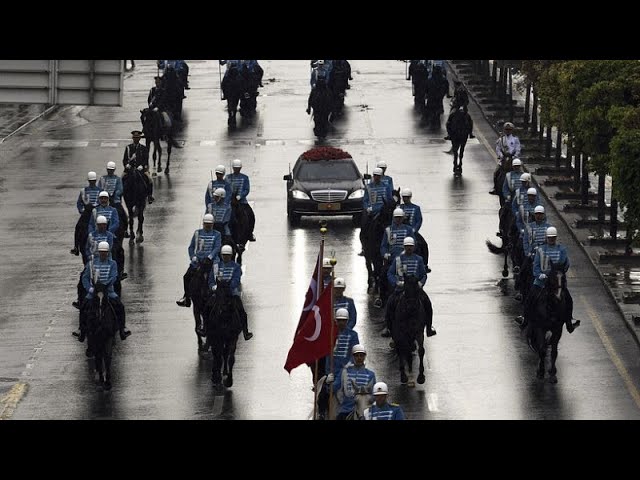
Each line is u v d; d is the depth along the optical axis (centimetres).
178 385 13212
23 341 14562
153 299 15800
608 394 12812
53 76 15900
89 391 13125
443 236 18138
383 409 10844
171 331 14738
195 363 13812
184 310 15425
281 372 13488
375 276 15525
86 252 15150
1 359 14038
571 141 19062
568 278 16188
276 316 15138
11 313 15450
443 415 12325
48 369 13738
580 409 12438
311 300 12081
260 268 16938
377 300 15350
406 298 12912
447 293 15812
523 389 12975
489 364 13625
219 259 14062
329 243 17975
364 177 17125
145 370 13638
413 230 14850
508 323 14812
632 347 14038
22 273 16912
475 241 17900
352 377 11188
